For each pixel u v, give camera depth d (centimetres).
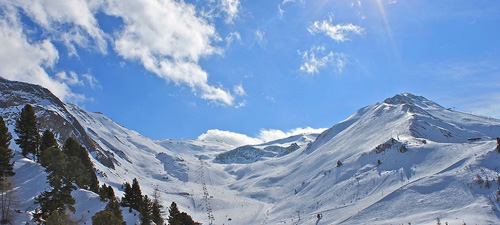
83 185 9238
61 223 5678
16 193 7194
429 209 10206
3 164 7312
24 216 6638
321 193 17412
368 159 18088
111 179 18538
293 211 16738
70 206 7325
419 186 11731
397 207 11050
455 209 9675
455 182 11081
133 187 10206
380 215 11000
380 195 12900
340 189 16150
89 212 7781
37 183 7912
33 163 8888
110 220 6356
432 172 13038
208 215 19450
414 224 9381
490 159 11744
